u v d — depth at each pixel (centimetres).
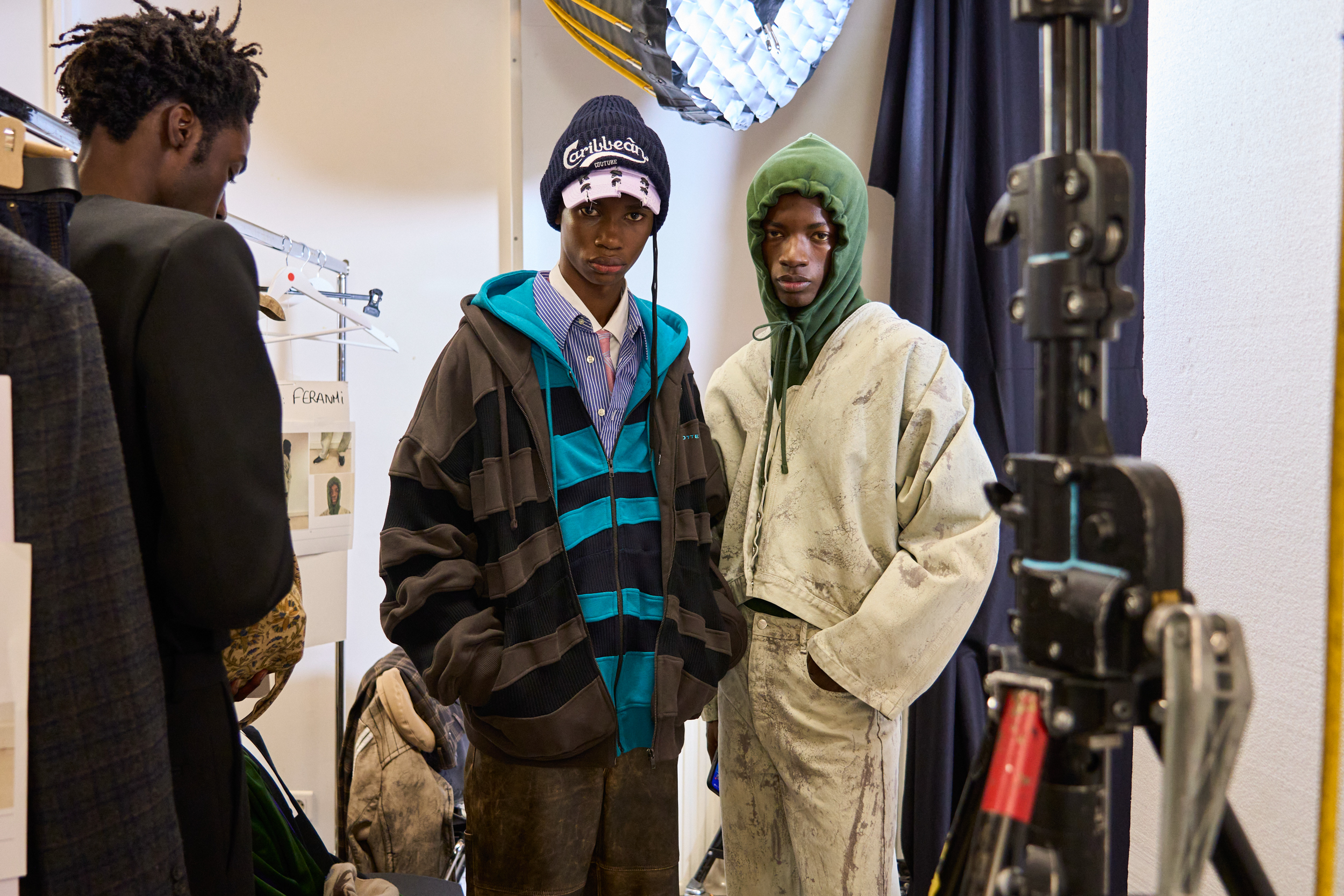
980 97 221
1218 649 44
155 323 82
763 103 218
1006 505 54
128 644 72
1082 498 49
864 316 146
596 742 125
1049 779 51
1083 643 47
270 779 149
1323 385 89
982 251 221
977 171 222
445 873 189
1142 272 221
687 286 249
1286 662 94
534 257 250
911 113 219
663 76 210
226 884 91
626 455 136
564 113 246
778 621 141
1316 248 90
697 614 135
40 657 68
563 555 126
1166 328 116
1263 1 97
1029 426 222
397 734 189
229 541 83
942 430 134
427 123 248
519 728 121
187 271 84
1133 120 220
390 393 252
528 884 126
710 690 134
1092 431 50
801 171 140
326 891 138
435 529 126
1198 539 109
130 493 78
